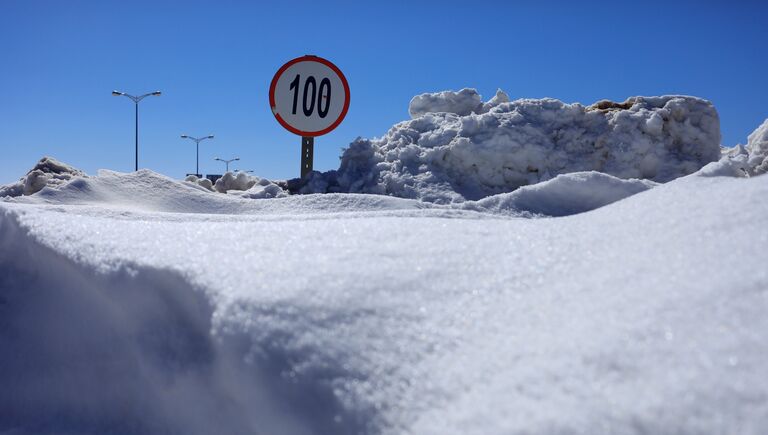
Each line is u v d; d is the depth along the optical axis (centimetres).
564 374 129
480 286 174
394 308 163
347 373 143
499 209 487
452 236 212
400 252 196
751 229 169
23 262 248
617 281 162
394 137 672
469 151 616
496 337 150
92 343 201
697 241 171
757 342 123
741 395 112
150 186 610
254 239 213
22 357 219
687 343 127
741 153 658
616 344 132
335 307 161
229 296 165
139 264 195
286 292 165
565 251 189
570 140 638
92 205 543
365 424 134
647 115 648
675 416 112
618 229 197
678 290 146
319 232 219
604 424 115
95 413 194
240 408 152
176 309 183
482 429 122
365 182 616
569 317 151
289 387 143
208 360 164
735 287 140
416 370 143
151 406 178
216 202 583
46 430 196
